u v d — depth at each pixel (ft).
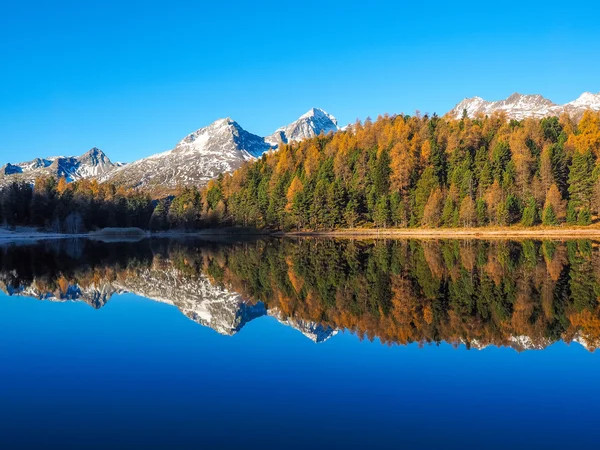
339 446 30.81
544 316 68.13
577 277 105.50
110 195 535.60
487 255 164.86
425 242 253.44
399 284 100.94
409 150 411.95
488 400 38.52
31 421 35.14
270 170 539.29
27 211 473.26
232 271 137.49
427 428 33.45
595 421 34.47
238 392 40.70
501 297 83.15
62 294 99.60
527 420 34.68
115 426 34.19
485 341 55.98
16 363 49.98
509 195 325.62
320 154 517.55
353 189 401.08
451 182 368.89
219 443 31.40
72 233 456.45
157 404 38.22
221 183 570.46
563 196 348.79
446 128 485.56
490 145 427.74
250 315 73.82
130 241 360.69
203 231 463.01
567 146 381.81
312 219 402.72
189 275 129.90
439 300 81.41
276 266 147.23
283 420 34.96
